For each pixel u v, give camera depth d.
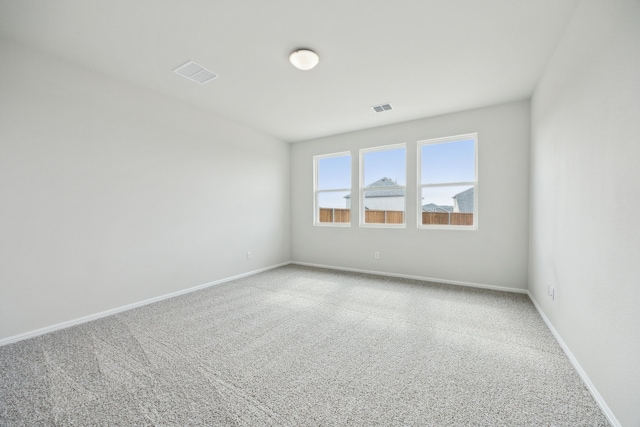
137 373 1.85
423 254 4.25
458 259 3.98
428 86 3.14
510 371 1.86
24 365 1.94
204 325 2.63
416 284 4.02
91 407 1.53
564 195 2.15
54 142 2.52
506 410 1.49
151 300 3.27
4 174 2.24
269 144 5.12
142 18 2.03
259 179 4.89
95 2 1.85
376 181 4.75
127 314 2.91
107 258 2.89
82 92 2.70
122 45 2.36
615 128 1.41
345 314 2.90
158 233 3.36
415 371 1.87
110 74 2.86
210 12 1.96
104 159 2.86
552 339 2.31
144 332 2.48
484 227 3.79
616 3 1.40
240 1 1.85
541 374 1.82
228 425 1.40
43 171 2.45
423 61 2.62
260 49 2.43
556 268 2.34
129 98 3.07
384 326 2.60
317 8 1.92
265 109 3.85
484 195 3.78
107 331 2.50
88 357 2.05
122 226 3.01
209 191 3.99
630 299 1.26
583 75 1.80
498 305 3.13
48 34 2.21
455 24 2.09
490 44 2.35
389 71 2.80
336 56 2.53
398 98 3.47
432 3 1.88
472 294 3.53
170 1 1.85
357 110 3.87
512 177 3.60
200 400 1.59
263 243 4.97
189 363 1.98
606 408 1.45
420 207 4.31
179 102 3.58
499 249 3.71
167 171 3.45
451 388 1.68
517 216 3.58
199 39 2.29
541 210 2.85
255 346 2.22
